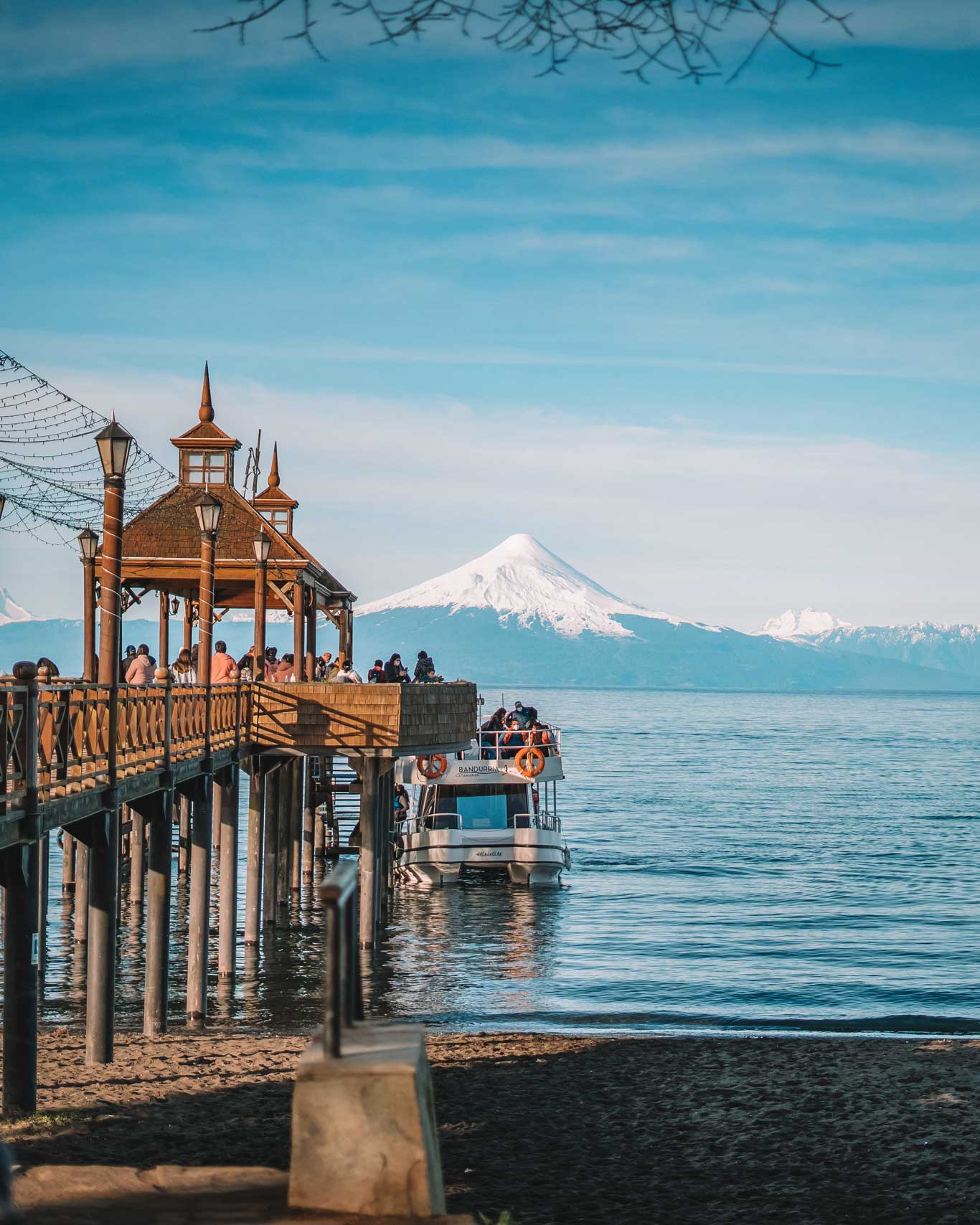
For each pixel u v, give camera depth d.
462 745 38.16
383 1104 8.48
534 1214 13.94
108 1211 8.88
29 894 15.51
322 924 40.12
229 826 30.80
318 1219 8.38
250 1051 21.55
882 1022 27.86
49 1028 24.69
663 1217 13.94
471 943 37.91
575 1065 21.45
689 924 42.06
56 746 15.98
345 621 52.41
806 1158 16.23
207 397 40.22
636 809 87.75
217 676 32.91
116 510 18.27
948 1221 13.90
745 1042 23.53
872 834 73.12
